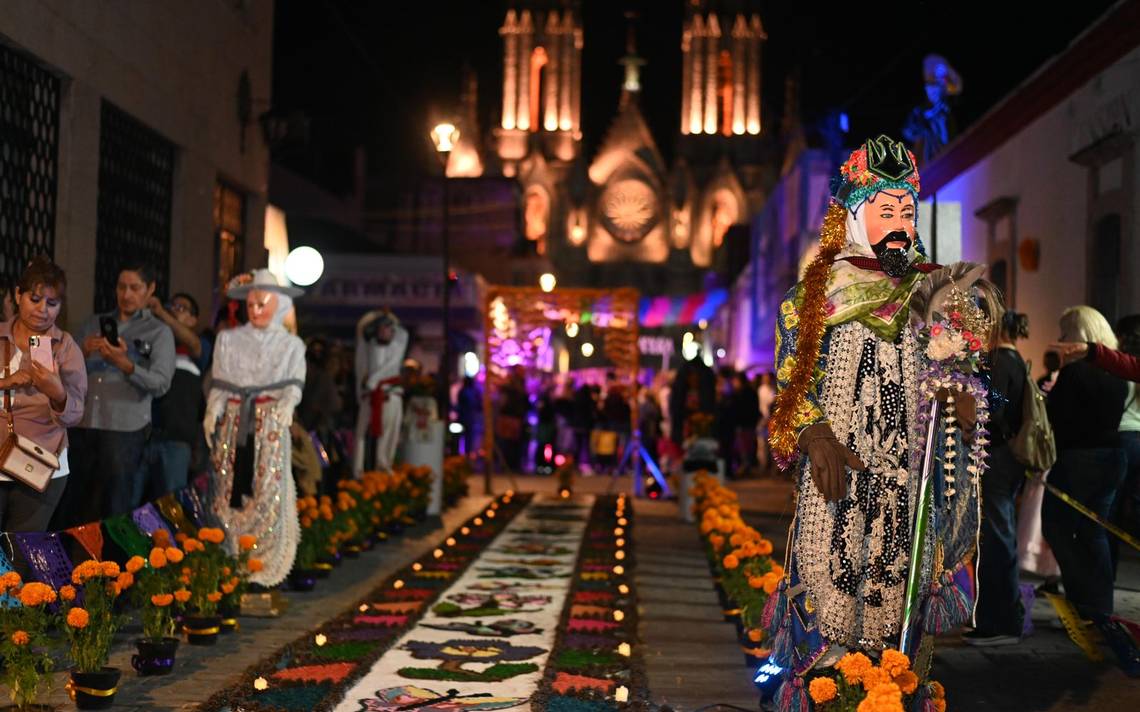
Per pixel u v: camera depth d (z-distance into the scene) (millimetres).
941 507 4387
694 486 15102
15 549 6359
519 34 86625
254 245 17156
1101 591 7242
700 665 6969
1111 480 7273
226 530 8453
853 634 4312
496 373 24344
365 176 65500
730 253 54594
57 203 10938
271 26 17531
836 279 4426
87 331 8281
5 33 9617
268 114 16938
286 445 8617
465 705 5891
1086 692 6227
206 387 10508
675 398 19438
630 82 86500
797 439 4285
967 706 5914
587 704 5867
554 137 86500
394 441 15469
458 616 8391
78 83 11094
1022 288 16422
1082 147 14047
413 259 29203
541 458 26812
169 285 14023
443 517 16078
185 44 14047
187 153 14211
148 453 9117
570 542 13227
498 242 57875
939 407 4340
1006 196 16938
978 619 7367
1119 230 13164
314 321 22672
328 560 10383
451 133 21047
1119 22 12500
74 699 5719
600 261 85125
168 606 6680
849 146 30109
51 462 6527
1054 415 7336
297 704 5766
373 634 7582
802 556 4367
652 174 85250
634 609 8570
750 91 87312
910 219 4473
